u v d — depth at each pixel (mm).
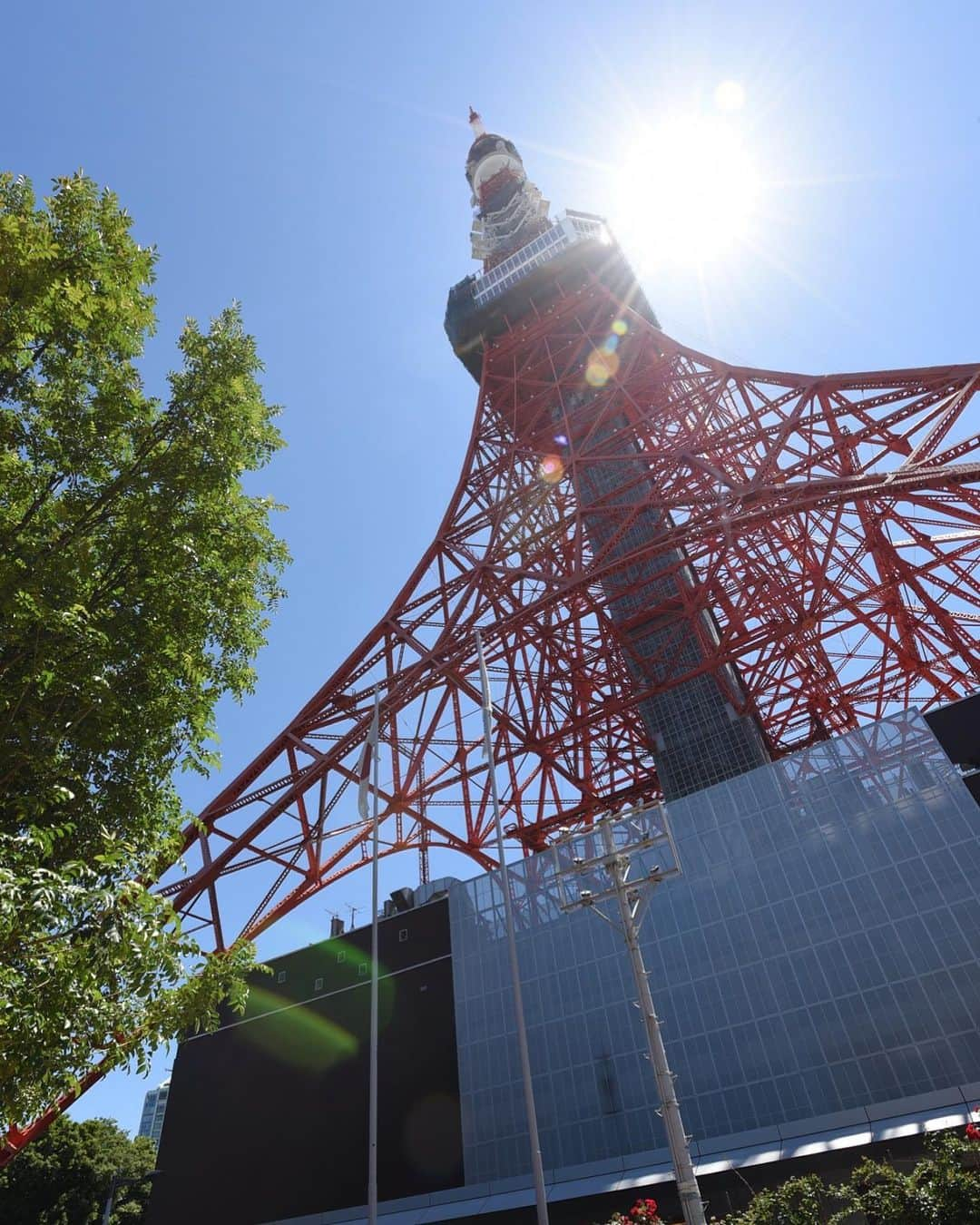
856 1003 35156
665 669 53219
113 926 12445
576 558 50031
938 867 36281
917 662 51906
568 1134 38781
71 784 16484
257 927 45250
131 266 19266
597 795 58625
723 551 45625
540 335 74938
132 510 18312
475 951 46562
